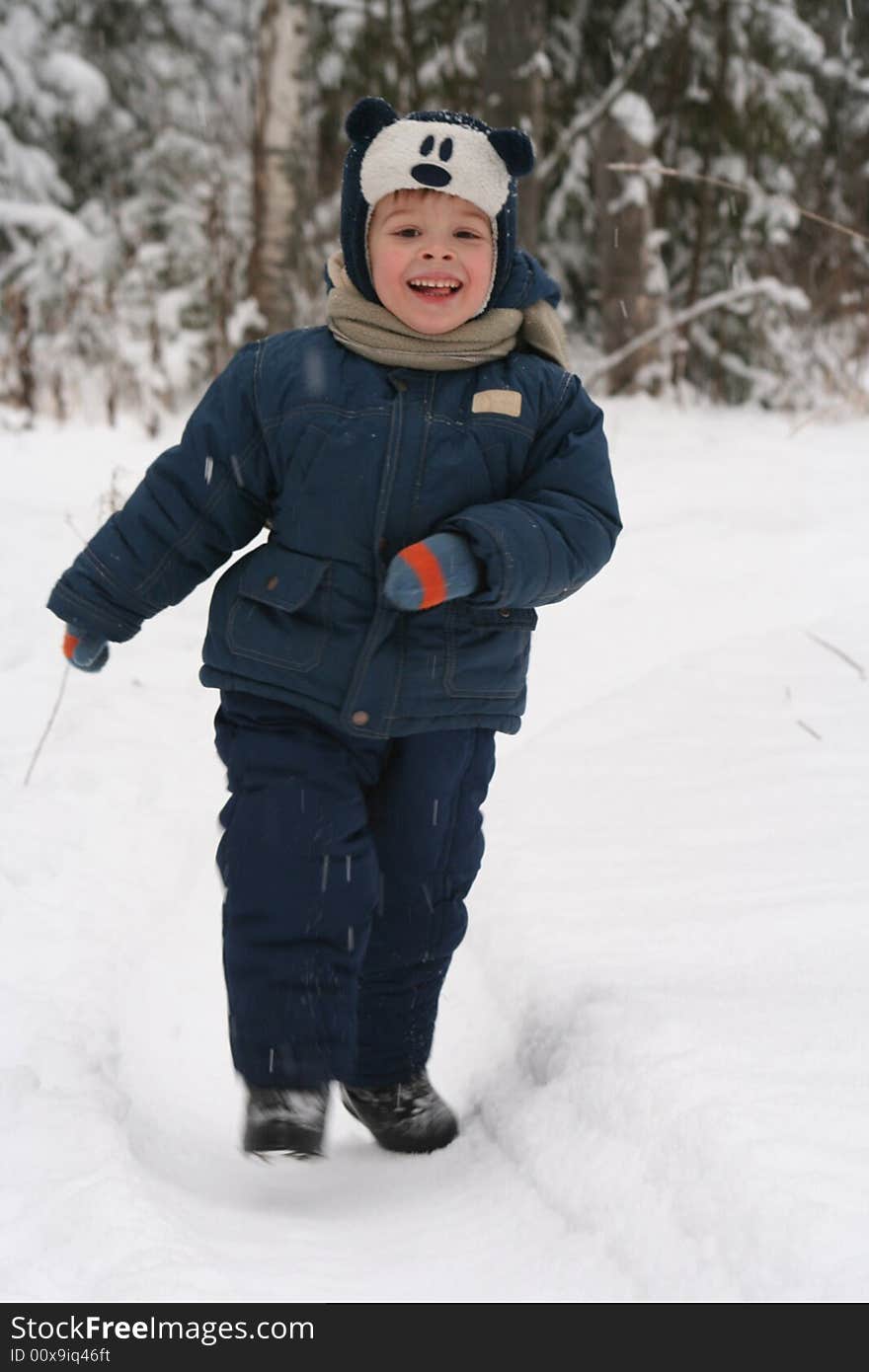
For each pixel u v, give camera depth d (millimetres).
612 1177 2090
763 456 8328
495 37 10805
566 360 2529
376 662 2324
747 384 12062
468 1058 2793
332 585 2340
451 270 2359
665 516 6832
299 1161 2266
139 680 4758
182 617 5414
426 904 2473
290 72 10797
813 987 2617
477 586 2252
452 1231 2111
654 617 5359
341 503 2334
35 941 3006
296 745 2346
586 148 12023
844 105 13945
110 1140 2199
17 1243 1920
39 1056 2482
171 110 13062
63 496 6605
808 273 12352
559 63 11961
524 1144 2316
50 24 12555
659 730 4219
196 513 2441
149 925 3244
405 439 2342
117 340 9906
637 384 11305
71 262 11734
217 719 2480
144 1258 1885
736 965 2760
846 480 7488
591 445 2426
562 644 5180
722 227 12125
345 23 12156
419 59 12312
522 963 2912
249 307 10836
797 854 3311
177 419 9625
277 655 2352
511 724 2457
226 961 2320
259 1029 2254
